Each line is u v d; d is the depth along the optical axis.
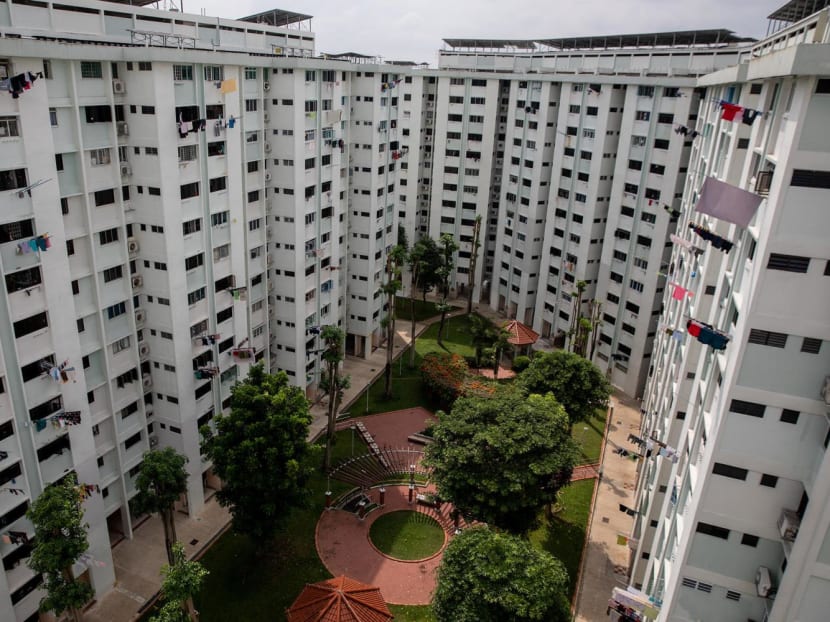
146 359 43.78
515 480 37.25
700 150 51.34
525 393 49.72
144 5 56.44
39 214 32.28
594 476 54.97
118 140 38.53
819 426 21.67
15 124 30.72
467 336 82.25
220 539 45.12
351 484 52.06
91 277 37.38
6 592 32.94
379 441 58.38
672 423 35.56
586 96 69.44
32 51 30.62
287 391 41.69
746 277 23.70
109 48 34.69
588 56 77.38
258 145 51.31
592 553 45.72
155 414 45.38
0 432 32.38
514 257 85.12
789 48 19.30
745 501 23.27
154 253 41.06
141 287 42.16
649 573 33.88
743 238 24.91
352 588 35.66
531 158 79.25
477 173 88.38
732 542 23.95
